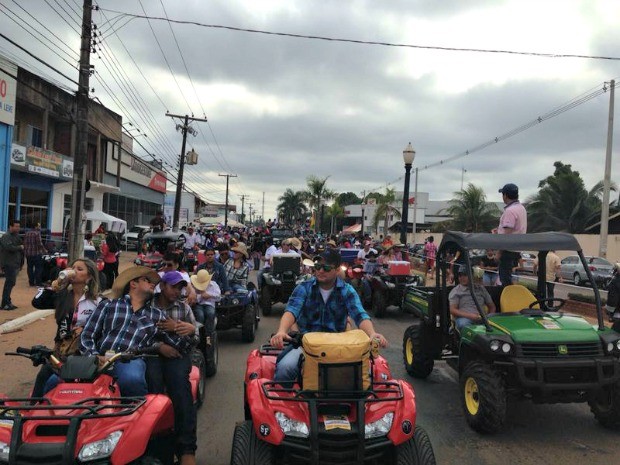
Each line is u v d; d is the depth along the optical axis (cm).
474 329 588
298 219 9606
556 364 534
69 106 3016
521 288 683
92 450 319
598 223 3812
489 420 542
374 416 383
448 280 860
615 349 551
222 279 974
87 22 1521
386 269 1373
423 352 759
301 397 387
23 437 321
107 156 3791
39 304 508
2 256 1205
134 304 458
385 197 5428
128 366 418
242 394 698
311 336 401
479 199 4422
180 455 447
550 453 520
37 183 2722
